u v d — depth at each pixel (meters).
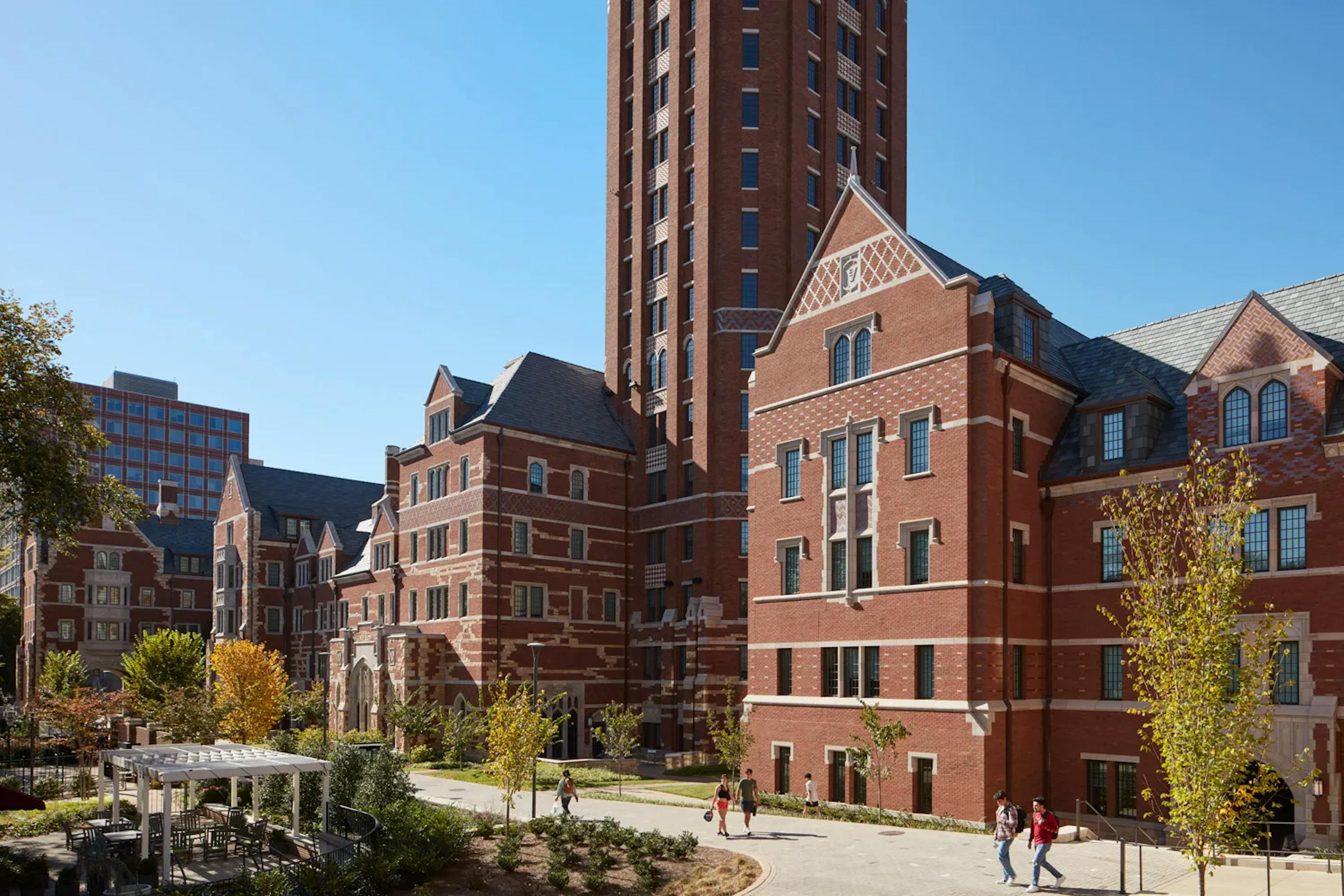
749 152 59.44
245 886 22.95
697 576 56.62
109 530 96.62
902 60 67.25
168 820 25.20
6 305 33.25
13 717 78.25
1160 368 38.44
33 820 34.22
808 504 41.19
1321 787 29.30
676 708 56.25
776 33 60.06
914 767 35.50
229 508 90.00
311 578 83.12
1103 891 21.64
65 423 35.22
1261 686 20.88
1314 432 30.89
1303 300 35.56
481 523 56.50
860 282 40.28
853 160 43.53
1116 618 33.34
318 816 32.72
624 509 62.78
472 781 44.94
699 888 23.03
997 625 34.53
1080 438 37.47
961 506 35.25
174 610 100.38
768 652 42.06
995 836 26.81
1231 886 21.92
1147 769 33.19
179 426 163.75
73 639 92.88
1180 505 33.06
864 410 39.28
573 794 34.50
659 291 62.59
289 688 66.69
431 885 24.19
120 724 62.47
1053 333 45.03
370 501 96.62
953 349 36.28
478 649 55.72
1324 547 30.39
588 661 59.56
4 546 103.06
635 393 63.28
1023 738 35.00
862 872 23.89
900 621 36.78
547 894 23.17
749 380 55.38
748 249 58.66
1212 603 19.84
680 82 61.94
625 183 66.56
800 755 39.81
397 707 54.94
